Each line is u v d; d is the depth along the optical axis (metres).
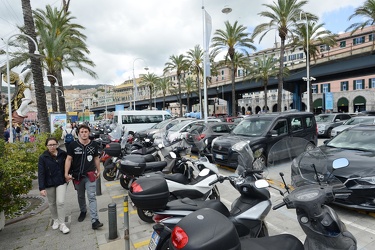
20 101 19.86
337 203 4.87
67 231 4.58
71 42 22.58
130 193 3.29
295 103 44.25
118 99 114.81
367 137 6.21
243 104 72.75
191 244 1.83
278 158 3.99
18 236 4.51
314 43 32.62
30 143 7.43
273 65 38.62
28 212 5.62
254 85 47.53
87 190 4.79
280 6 25.11
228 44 31.62
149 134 14.34
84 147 4.81
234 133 9.46
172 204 3.45
